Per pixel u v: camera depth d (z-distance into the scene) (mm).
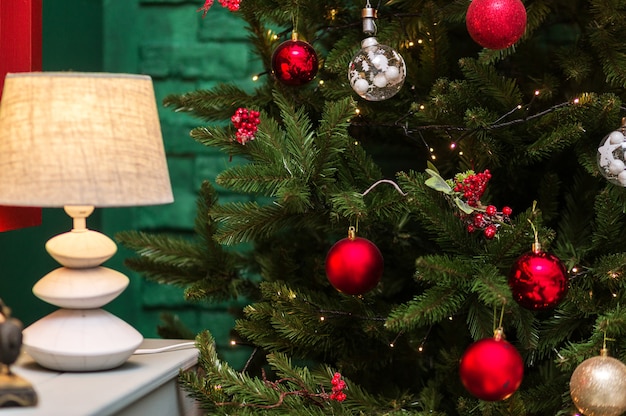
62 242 1124
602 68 1317
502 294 1051
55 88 1035
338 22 1395
